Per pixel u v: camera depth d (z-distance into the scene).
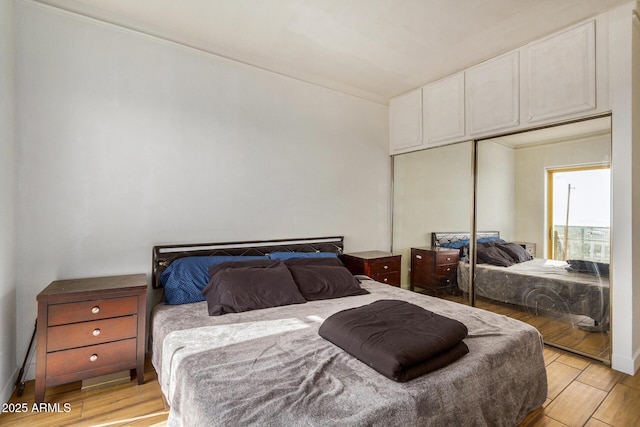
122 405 1.90
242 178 3.03
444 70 3.36
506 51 2.96
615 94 2.32
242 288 2.31
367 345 1.47
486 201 3.23
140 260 2.55
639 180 2.41
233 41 2.78
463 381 1.37
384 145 4.18
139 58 2.54
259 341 1.71
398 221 4.17
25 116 2.14
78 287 2.04
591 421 1.77
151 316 2.36
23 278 2.15
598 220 2.48
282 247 3.26
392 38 2.74
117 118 2.46
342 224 3.78
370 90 3.92
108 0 2.25
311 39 2.75
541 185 2.82
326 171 3.63
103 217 2.40
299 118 3.41
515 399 1.61
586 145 2.54
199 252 2.77
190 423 1.19
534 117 2.76
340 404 1.14
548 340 2.81
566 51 2.56
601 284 2.48
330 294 2.63
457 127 3.39
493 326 1.91
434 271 3.74
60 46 2.26
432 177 3.73
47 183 2.21
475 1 2.25
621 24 2.29
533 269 2.91
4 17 1.93
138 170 2.54
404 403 1.17
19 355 2.13
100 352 2.00
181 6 2.31
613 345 2.39
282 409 1.10
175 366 1.50
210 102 2.86
